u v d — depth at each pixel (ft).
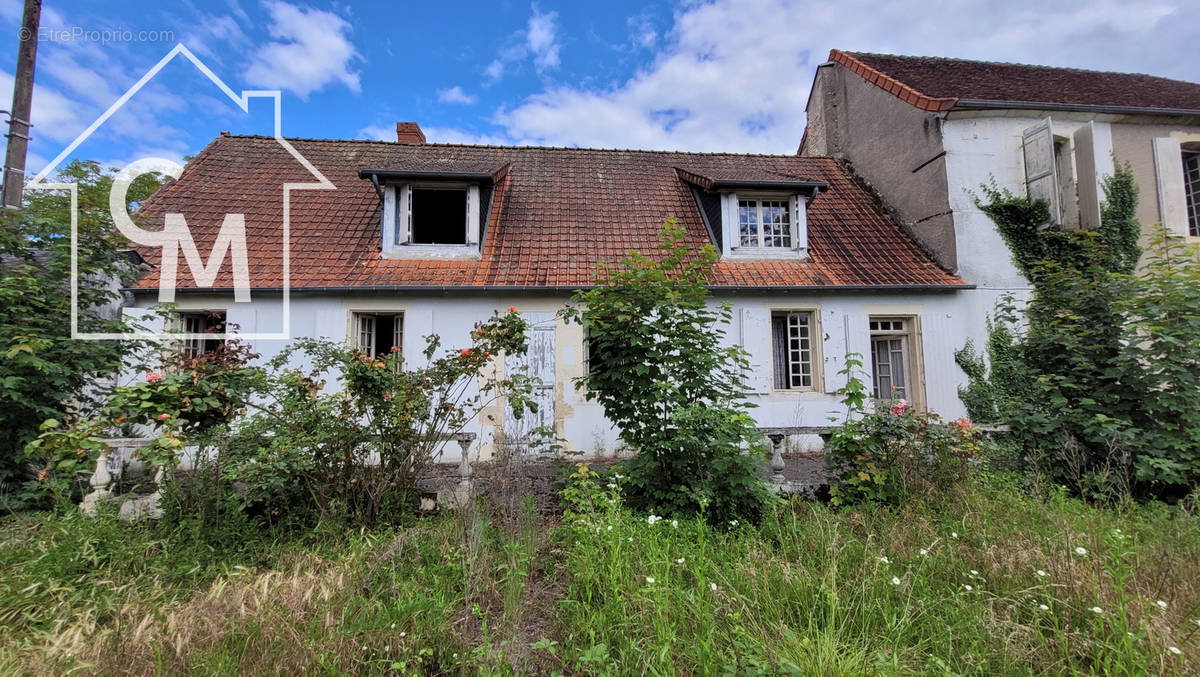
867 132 36.14
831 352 27.78
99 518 12.18
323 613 8.82
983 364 27.53
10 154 23.61
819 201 34.27
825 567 10.50
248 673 7.42
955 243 28.22
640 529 11.59
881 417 15.71
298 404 13.53
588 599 9.36
